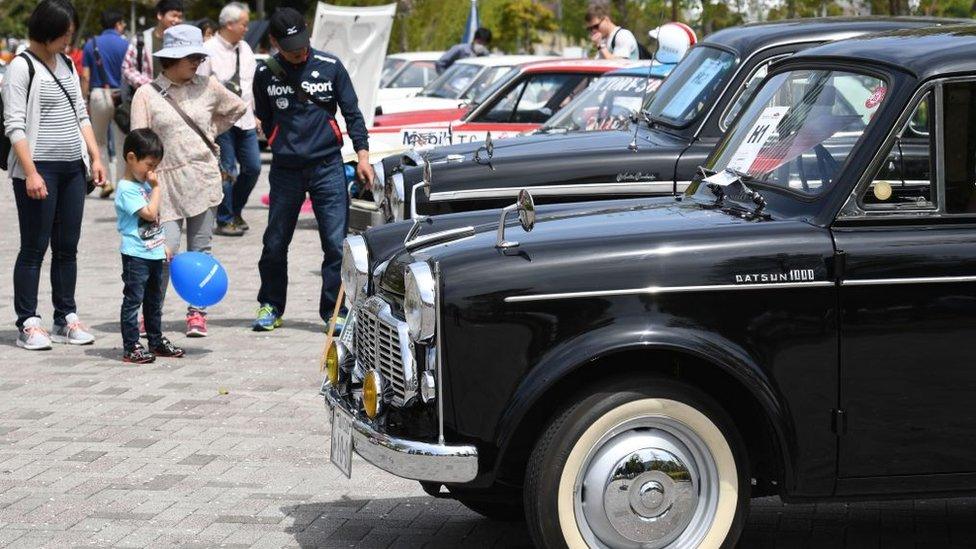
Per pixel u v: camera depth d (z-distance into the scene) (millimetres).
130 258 11344
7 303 14398
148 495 7934
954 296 6059
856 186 6145
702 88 10617
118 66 22469
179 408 9938
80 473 8375
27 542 7137
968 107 6199
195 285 11742
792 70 7312
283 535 7250
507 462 6477
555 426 5961
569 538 5980
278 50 12219
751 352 5965
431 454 5953
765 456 6504
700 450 6074
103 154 23188
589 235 6145
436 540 7180
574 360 5840
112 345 12219
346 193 12391
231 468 8477
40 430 9375
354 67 22656
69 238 12188
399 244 7262
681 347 5871
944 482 6168
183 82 12164
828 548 6973
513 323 5914
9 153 11891
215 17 60250
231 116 12492
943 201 6148
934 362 6074
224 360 11531
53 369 11266
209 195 12297
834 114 6605
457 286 5938
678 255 5961
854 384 6047
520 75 16531
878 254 6020
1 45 62406
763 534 7219
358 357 7055
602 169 10211
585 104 13344
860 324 6020
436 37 49781
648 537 6059
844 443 6078
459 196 10438
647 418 5984
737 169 7051
